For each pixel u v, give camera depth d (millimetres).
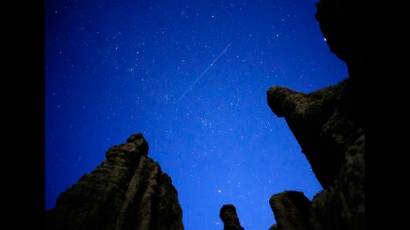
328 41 11117
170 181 21344
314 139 15516
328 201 12633
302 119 16203
